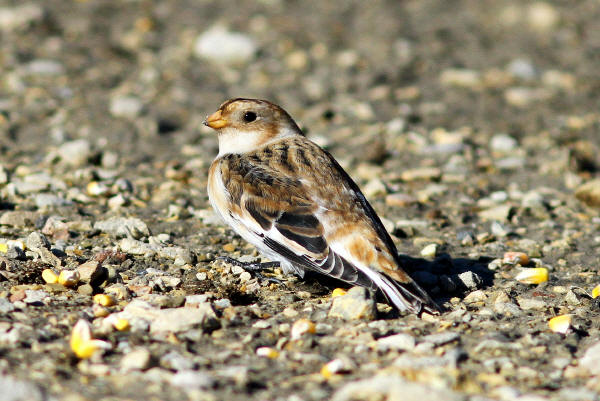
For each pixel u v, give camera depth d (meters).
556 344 7.50
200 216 11.59
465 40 23.70
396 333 7.59
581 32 24.59
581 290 9.16
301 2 26.66
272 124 10.02
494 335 7.61
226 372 6.48
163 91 18.89
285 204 8.44
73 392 5.97
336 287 9.07
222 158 9.48
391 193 13.46
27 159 14.17
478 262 10.36
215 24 23.88
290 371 6.66
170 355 6.74
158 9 25.22
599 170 15.39
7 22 22.31
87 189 12.59
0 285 8.31
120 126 16.42
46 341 6.98
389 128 16.86
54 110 17.05
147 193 12.65
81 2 25.31
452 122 17.80
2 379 5.82
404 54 22.11
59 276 8.43
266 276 9.36
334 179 8.70
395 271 7.98
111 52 21.28
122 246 9.74
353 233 8.12
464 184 14.17
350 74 20.47
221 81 20.02
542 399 6.04
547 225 11.95
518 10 26.06
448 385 6.29
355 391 5.94
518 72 21.02
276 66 20.97
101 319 7.56
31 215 10.64
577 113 18.67
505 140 16.25
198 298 8.11
